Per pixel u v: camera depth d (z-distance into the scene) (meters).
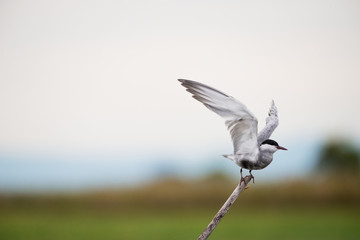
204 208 38.12
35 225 31.52
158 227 29.84
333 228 28.53
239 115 7.18
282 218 33.09
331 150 43.91
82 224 31.83
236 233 27.31
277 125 8.45
